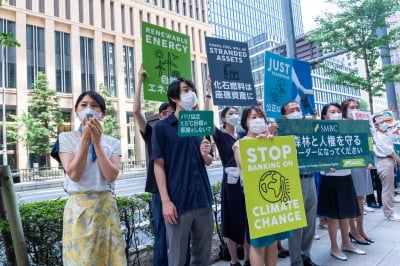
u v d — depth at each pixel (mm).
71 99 29547
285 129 3217
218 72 3709
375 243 4180
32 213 2846
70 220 2074
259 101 4098
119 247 2189
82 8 31422
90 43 32000
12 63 26375
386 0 8727
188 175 2506
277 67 4250
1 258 2768
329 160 3463
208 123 2627
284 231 2562
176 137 2570
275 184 2594
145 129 3236
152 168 3182
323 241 4422
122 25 34812
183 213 2428
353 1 9102
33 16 27766
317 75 55031
